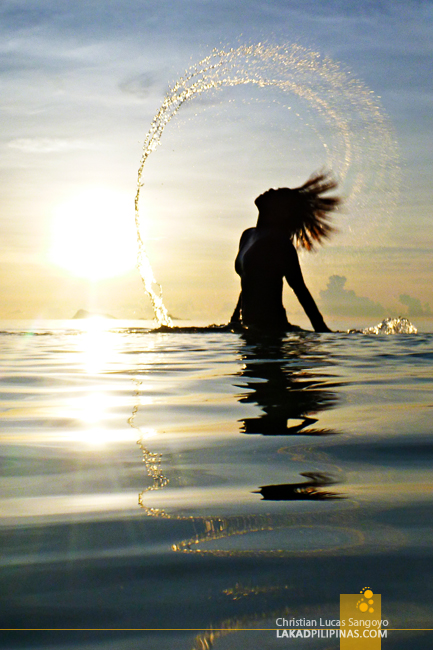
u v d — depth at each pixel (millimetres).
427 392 2049
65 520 866
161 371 2729
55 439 1439
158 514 889
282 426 1526
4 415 1757
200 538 785
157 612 586
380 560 701
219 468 1153
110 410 1818
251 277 3887
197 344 3762
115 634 544
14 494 1004
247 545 756
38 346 4289
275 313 3904
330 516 868
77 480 1084
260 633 546
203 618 571
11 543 772
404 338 4254
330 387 2162
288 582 647
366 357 3082
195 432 1481
